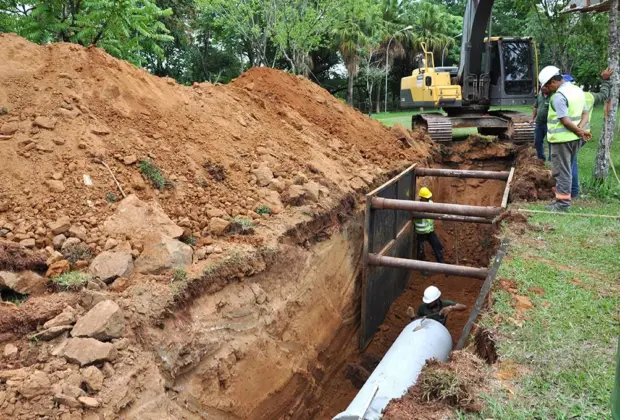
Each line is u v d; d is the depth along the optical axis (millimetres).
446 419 3352
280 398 5363
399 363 5359
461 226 12211
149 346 3930
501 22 35781
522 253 6090
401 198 9805
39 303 3885
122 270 4426
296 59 20422
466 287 10570
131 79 7031
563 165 7668
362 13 21000
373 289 8266
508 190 8438
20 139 5379
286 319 5641
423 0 40062
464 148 13555
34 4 10406
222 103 8180
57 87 6141
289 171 7465
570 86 7527
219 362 4469
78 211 4984
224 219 5809
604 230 6855
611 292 5039
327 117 10672
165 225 5129
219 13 20703
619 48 9359
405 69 39812
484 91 13906
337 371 7066
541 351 4043
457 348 4996
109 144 5902
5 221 4652
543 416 3309
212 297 4707
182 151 6559
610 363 3852
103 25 10406
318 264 6578
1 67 6055
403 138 12047
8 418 3053
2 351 3494
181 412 3941
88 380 3373
